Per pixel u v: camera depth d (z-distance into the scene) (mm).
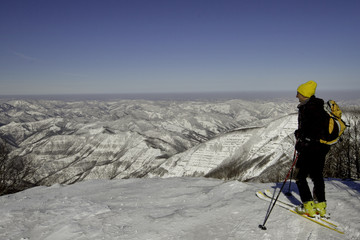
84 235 3729
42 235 3863
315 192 3756
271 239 3400
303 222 3756
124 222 4199
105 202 5707
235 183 5996
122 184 8461
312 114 3557
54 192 7785
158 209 4879
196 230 3795
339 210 4070
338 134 3527
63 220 4328
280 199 4758
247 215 4168
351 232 3346
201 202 5258
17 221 4395
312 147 3613
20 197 7258
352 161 16016
